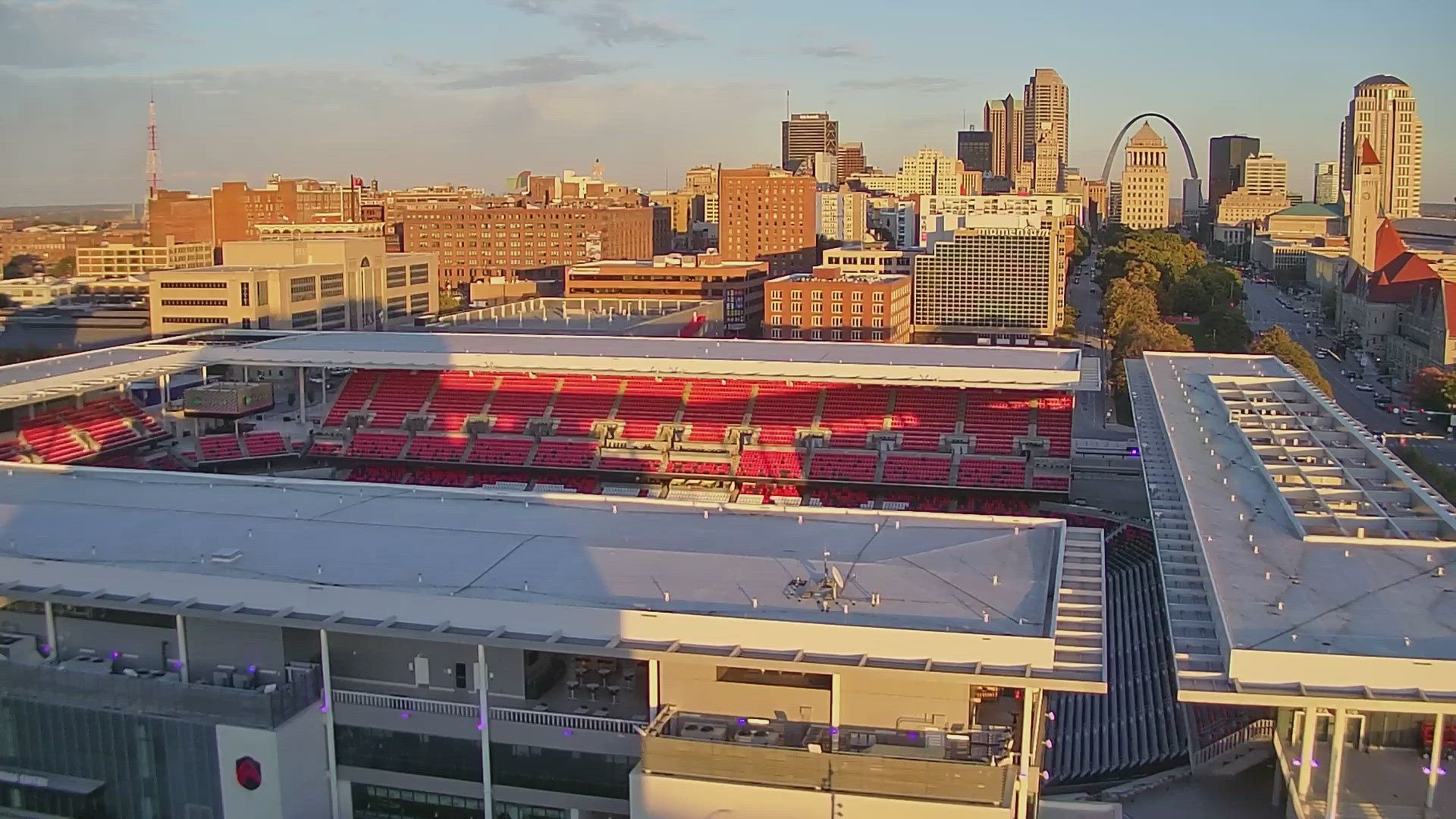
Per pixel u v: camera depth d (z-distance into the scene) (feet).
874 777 210.79
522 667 244.22
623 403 567.59
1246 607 232.73
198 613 242.37
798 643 219.61
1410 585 246.06
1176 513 311.88
